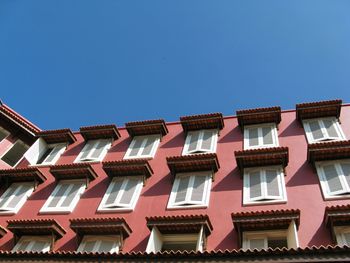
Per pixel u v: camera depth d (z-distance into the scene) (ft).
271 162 58.34
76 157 77.15
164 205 56.90
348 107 70.44
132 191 61.41
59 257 43.96
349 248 34.37
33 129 84.79
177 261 38.91
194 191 57.72
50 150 82.58
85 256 42.83
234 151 60.29
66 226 57.57
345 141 55.57
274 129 69.15
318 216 47.75
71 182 67.77
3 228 56.90
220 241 47.85
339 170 53.98
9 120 84.79
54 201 63.67
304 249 35.55
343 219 43.98
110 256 41.78
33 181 69.77
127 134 81.35
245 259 36.91
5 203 65.57
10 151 84.84
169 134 77.66
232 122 75.61
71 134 82.64
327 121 67.41
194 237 49.01
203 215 48.47
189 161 61.11
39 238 55.21
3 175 70.74
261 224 46.42
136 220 55.26
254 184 55.98
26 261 44.62
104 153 75.87
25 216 62.08
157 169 66.33
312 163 56.90
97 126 81.05
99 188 65.00
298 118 69.82
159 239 49.57
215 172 61.36
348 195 49.65
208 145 69.72
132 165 64.13
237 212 50.70
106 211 58.54
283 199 51.88
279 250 36.22
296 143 64.03
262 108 71.67
